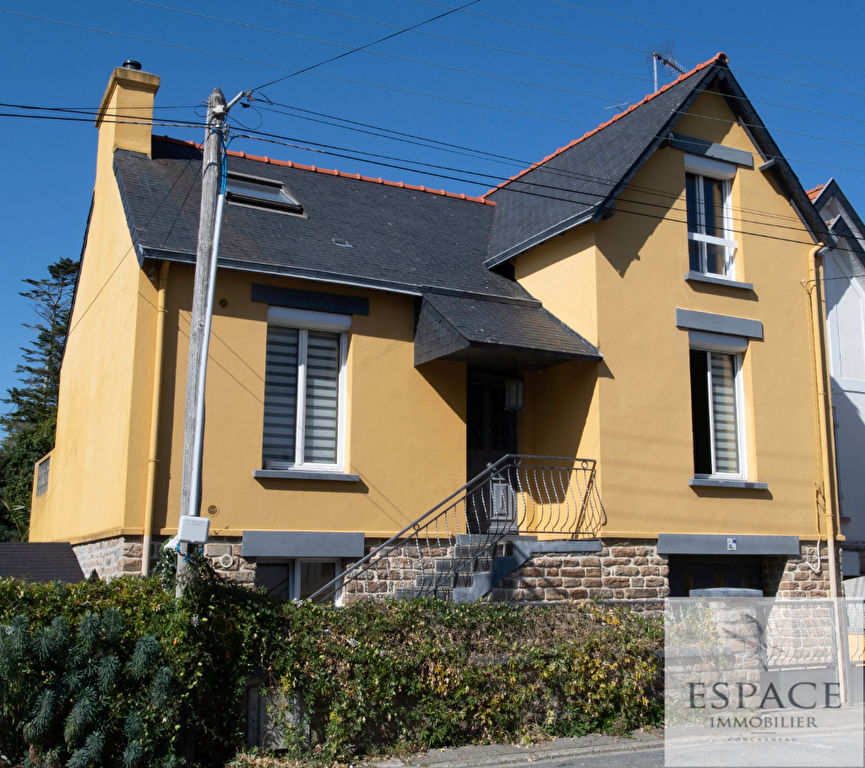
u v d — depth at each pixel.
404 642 9.23
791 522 13.84
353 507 11.97
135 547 10.59
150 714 7.67
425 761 8.66
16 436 36.91
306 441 12.16
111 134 14.12
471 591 10.88
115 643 7.95
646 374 12.91
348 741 8.75
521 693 9.55
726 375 14.02
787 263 14.66
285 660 8.59
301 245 12.66
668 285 13.37
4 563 12.91
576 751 9.09
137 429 10.87
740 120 14.48
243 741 8.41
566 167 15.01
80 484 13.90
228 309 11.62
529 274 14.19
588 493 12.36
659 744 9.48
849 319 17.52
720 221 14.38
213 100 9.48
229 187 13.60
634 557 12.30
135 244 11.26
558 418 13.24
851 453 16.95
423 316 12.66
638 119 14.29
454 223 15.73
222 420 11.34
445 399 12.94
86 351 14.62
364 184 15.89
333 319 12.34
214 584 8.54
